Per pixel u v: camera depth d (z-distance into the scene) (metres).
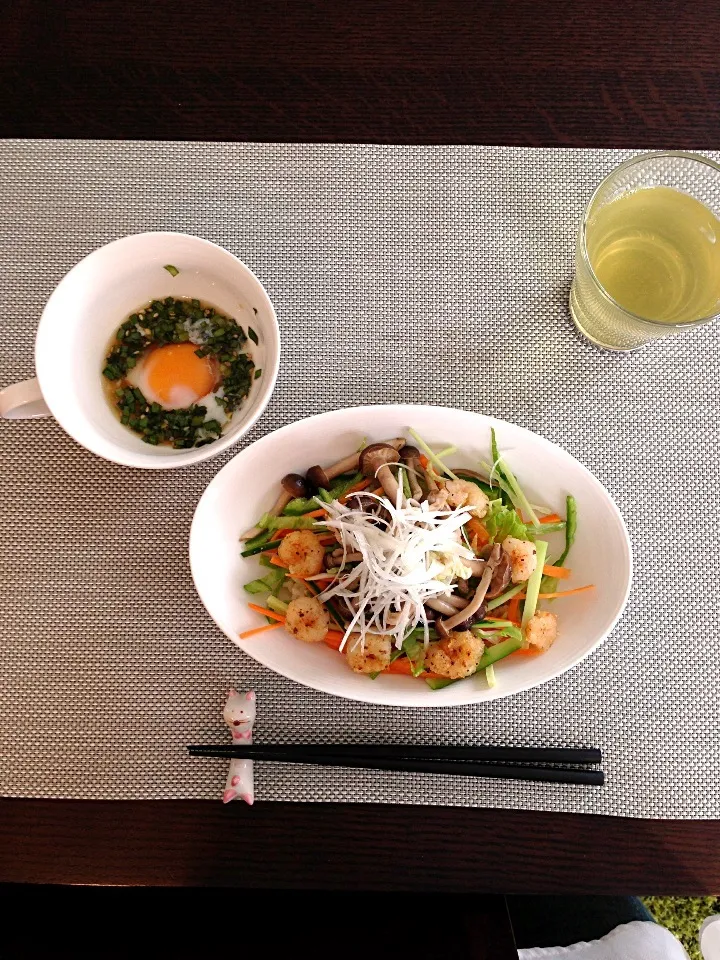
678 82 0.48
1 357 0.48
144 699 0.45
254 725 0.45
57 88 0.48
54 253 0.48
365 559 0.41
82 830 0.44
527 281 0.48
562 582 0.45
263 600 0.44
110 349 0.45
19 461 0.47
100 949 0.46
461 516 0.42
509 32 0.49
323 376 0.48
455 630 0.42
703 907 0.65
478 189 0.49
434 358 0.48
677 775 0.45
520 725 0.45
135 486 0.47
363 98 0.48
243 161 0.48
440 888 0.43
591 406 0.48
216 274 0.43
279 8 0.48
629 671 0.46
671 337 0.48
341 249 0.48
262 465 0.43
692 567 0.47
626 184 0.43
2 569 0.46
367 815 0.44
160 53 0.48
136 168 0.48
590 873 0.44
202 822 0.44
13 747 0.45
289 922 0.46
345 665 0.43
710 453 0.47
